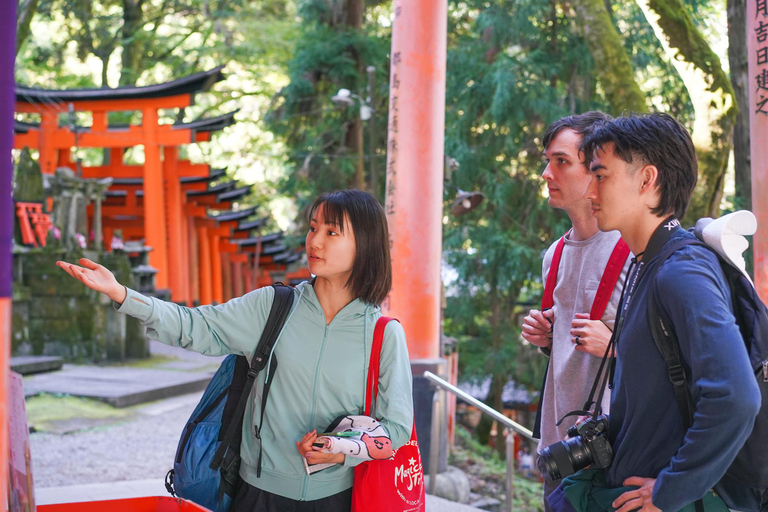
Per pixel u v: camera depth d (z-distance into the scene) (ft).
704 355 4.75
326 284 6.72
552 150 7.50
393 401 6.40
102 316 36.91
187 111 87.25
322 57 47.01
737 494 5.28
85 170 65.98
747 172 30.32
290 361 6.53
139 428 24.27
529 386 47.09
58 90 56.18
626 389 5.43
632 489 5.28
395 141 17.52
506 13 41.01
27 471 5.59
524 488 27.20
